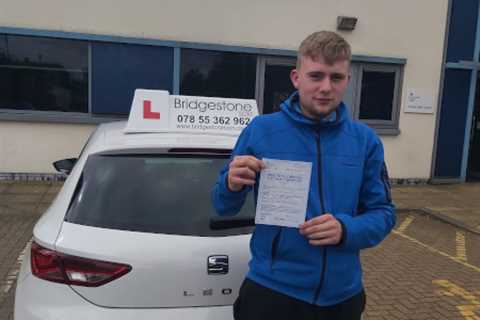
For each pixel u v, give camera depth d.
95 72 8.59
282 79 9.43
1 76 8.30
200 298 2.32
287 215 1.86
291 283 1.92
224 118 3.46
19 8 8.16
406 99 10.04
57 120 8.52
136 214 2.48
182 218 2.48
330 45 1.82
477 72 10.49
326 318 1.97
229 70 9.14
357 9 9.55
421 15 9.88
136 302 2.27
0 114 8.32
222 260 2.33
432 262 5.56
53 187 8.14
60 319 2.23
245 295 2.03
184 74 8.96
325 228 1.80
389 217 1.96
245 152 1.99
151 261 2.28
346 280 1.95
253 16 9.07
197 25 8.86
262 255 1.98
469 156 11.45
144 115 3.28
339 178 1.91
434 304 4.38
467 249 6.16
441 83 10.15
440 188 10.02
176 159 2.79
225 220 2.48
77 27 8.41
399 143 10.14
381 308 4.25
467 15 10.13
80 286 2.27
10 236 5.70
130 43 8.61
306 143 1.91
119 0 8.48
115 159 2.75
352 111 9.87
